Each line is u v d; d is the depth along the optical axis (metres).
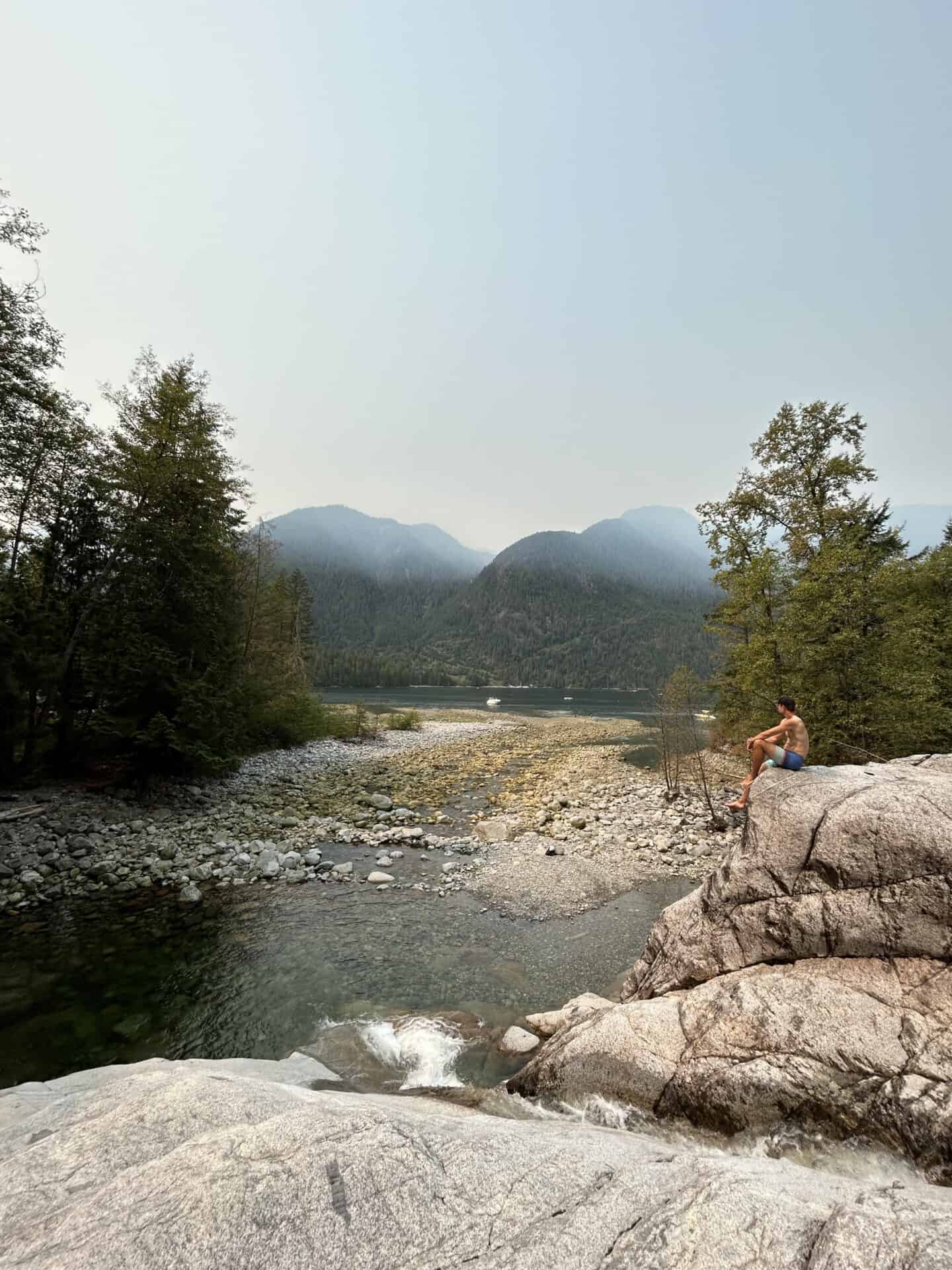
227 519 24.92
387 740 45.53
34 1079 7.68
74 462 20.03
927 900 6.24
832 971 6.38
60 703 19.92
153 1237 3.01
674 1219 3.16
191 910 13.30
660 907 13.63
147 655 19.77
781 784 7.95
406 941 11.91
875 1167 4.96
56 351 17.92
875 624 19.98
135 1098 4.61
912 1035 5.52
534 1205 3.29
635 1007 7.05
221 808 21.25
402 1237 3.05
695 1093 5.88
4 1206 3.38
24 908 13.12
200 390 23.34
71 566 20.55
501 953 11.45
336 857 17.03
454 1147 3.83
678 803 23.03
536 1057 7.31
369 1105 4.74
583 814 21.75
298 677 40.44
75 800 19.11
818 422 26.06
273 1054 8.34
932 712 18.33
